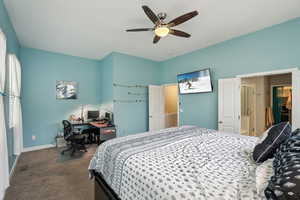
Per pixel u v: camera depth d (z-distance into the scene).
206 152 1.41
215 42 3.57
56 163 2.99
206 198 0.74
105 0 2.10
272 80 5.05
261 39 2.93
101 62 5.00
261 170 0.97
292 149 0.90
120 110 4.35
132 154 1.36
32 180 2.33
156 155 1.33
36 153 3.60
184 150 1.46
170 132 2.27
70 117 4.48
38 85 4.03
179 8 2.27
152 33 3.10
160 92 5.05
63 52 4.29
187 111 4.29
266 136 1.25
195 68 4.12
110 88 4.39
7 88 2.38
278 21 2.64
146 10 1.92
